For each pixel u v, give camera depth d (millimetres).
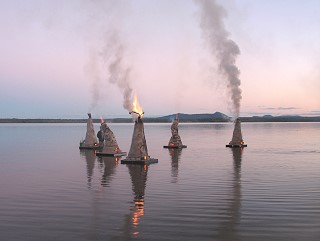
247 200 13656
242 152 32719
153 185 16656
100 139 37406
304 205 12953
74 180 18016
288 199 13836
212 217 11516
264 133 75688
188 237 9820
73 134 74250
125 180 18000
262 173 20109
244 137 59500
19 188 15992
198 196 14344
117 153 29953
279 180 17875
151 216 11617
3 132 86938
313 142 46562
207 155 30078
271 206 12812
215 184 16875
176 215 11711
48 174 19969
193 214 11828
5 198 14039
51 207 12695
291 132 81062
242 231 10273
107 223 10930
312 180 17844
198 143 44938
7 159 27391
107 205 12953
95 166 23266
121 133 78250
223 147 38562
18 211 12211
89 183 17188
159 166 23203
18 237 9805
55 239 9664
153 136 62719
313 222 11055
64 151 34219
